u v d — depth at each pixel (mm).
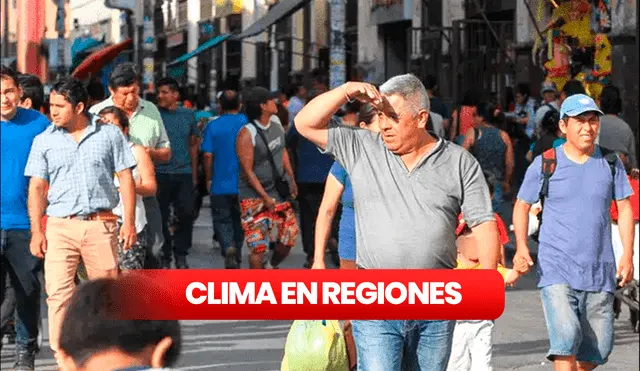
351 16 47719
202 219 33156
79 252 12133
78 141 12078
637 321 16234
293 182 18938
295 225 18797
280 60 53469
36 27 69375
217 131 20078
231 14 57156
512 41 32875
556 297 10523
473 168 8508
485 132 20766
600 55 22078
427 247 8406
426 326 8492
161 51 66125
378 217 8461
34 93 14078
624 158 16781
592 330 10672
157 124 15328
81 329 3908
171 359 3959
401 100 8352
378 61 45844
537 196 10695
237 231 20484
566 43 22188
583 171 10617
